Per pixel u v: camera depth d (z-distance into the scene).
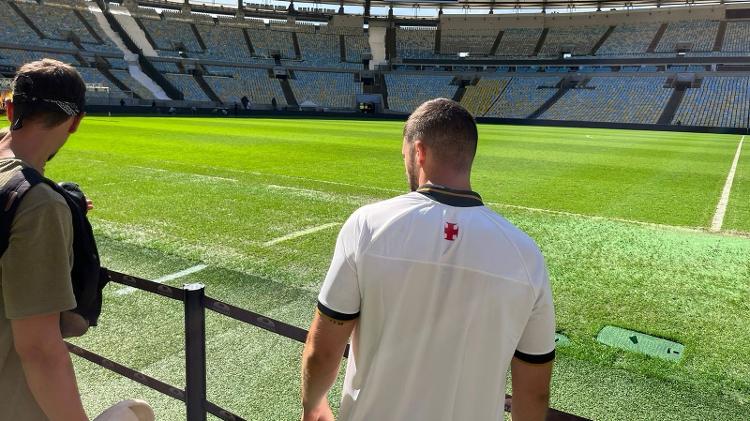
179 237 6.46
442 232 1.28
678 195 10.91
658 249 6.69
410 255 1.28
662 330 4.24
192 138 19.77
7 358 1.41
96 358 2.61
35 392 1.35
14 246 1.27
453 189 1.36
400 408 1.33
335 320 1.36
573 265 5.93
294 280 5.12
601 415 3.04
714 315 4.59
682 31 47.22
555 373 3.49
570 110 44.47
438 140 1.36
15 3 43.78
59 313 1.35
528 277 1.26
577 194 10.71
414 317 1.29
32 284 1.28
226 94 47.91
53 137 1.47
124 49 46.38
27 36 41.91
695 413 3.08
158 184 9.91
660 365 3.64
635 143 24.00
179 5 53.03
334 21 57.16
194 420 2.31
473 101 48.97
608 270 5.79
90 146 15.64
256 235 6.68
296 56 54.25
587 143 23.47
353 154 16.42
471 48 53.84
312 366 1.41
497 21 55.00
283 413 3.01
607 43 49.19
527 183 11.97
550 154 18.23
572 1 51.56
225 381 3.32
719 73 42.88
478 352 1.29
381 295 1.30
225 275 5.20
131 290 4.67
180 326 4.04
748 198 10.77
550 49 51.00
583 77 47.66
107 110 36.44
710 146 23.22
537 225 7.88
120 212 7.61
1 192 1.28
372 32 56.97
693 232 7.68
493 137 26.41
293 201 8.89
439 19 56.53
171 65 47.88
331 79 53.34
